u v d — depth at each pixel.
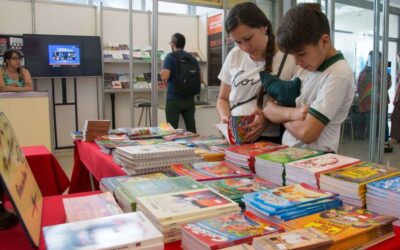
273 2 4.41
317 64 1.38
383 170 1.15
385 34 3.18
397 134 4.22
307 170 1.16
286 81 1.63
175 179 1.23
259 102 1.82
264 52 1.85
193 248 0.80
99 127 2.36
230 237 0.78
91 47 5.88
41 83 5.83
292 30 1.29
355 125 3.94
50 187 2.27
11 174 0.85
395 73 4.19
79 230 0.80
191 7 6.74
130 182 1.20
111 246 0.72
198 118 5.35
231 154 1.52
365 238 0.83
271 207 0.92
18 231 0.93
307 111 1.40
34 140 3.86
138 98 6.54
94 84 6.19
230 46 4.60
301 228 0.82
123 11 6.24
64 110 6.01
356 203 1.02
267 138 1.89
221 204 0.97
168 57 4.25
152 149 1.53
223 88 2.21
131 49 5.07
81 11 5.99
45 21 5.75
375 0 3.24
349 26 4.04
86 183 2.55
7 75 4.89
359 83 3.93
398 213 0.93
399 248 0.85
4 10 5.45
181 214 0.89
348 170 1.15
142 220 0.86
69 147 6.06
